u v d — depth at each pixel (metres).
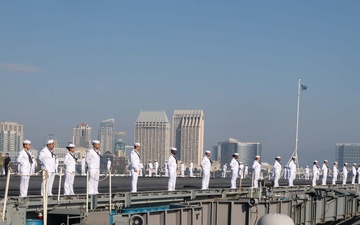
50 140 28.89
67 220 21.89
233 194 37.19
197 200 32.25
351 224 48.94
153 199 30.44
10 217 21.59
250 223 30.88
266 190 36.28
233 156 45.12
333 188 45.38
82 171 52.44
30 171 27.58
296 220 37.56
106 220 23.19
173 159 37.59
